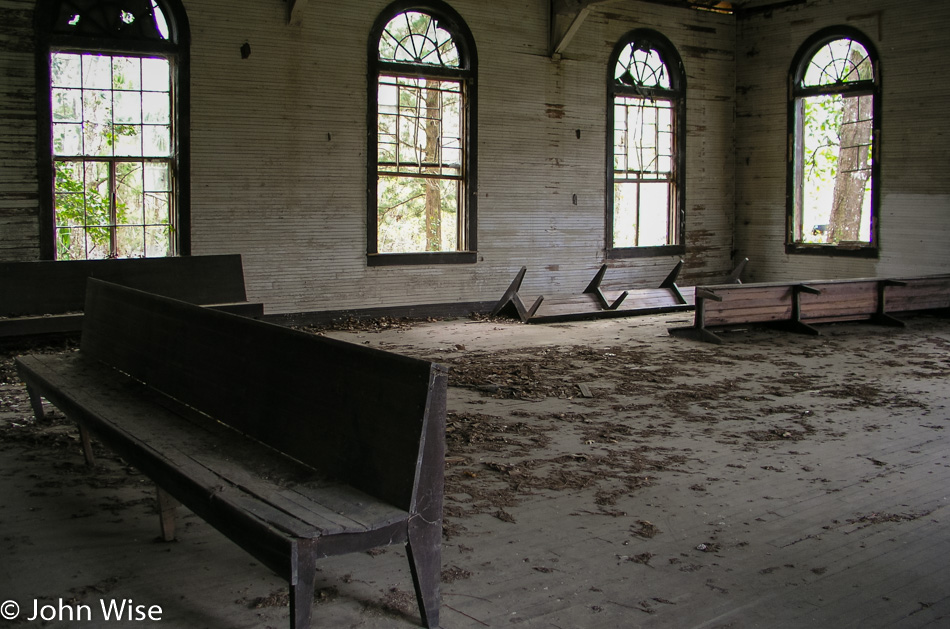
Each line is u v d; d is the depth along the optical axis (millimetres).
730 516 3590
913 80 11773
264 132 9602
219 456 3051
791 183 13367
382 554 3146
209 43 9133
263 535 2334
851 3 12359
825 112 14781
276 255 9828
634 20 12625
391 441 2596
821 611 2699
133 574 2912
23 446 4547
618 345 8508
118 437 3330
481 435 4902
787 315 9266
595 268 12570
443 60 11000
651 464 4359
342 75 10086
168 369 3980
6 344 7551
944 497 3857
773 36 13398
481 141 11227
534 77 11641
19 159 8203
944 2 11336
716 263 14055
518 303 10594
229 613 2627
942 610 2713
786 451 4629
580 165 12250
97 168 8734
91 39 8461
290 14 9539
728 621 2621
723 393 6180
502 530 3393
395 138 10773
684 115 13359
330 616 2615
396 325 10180
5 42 8039
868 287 9852
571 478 4105
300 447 2969
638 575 2965
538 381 6586
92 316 5059
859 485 4027
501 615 2643
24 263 7191
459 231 11375
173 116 9062
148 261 7816
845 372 7031
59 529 3334
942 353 7992
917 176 11836
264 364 3252
